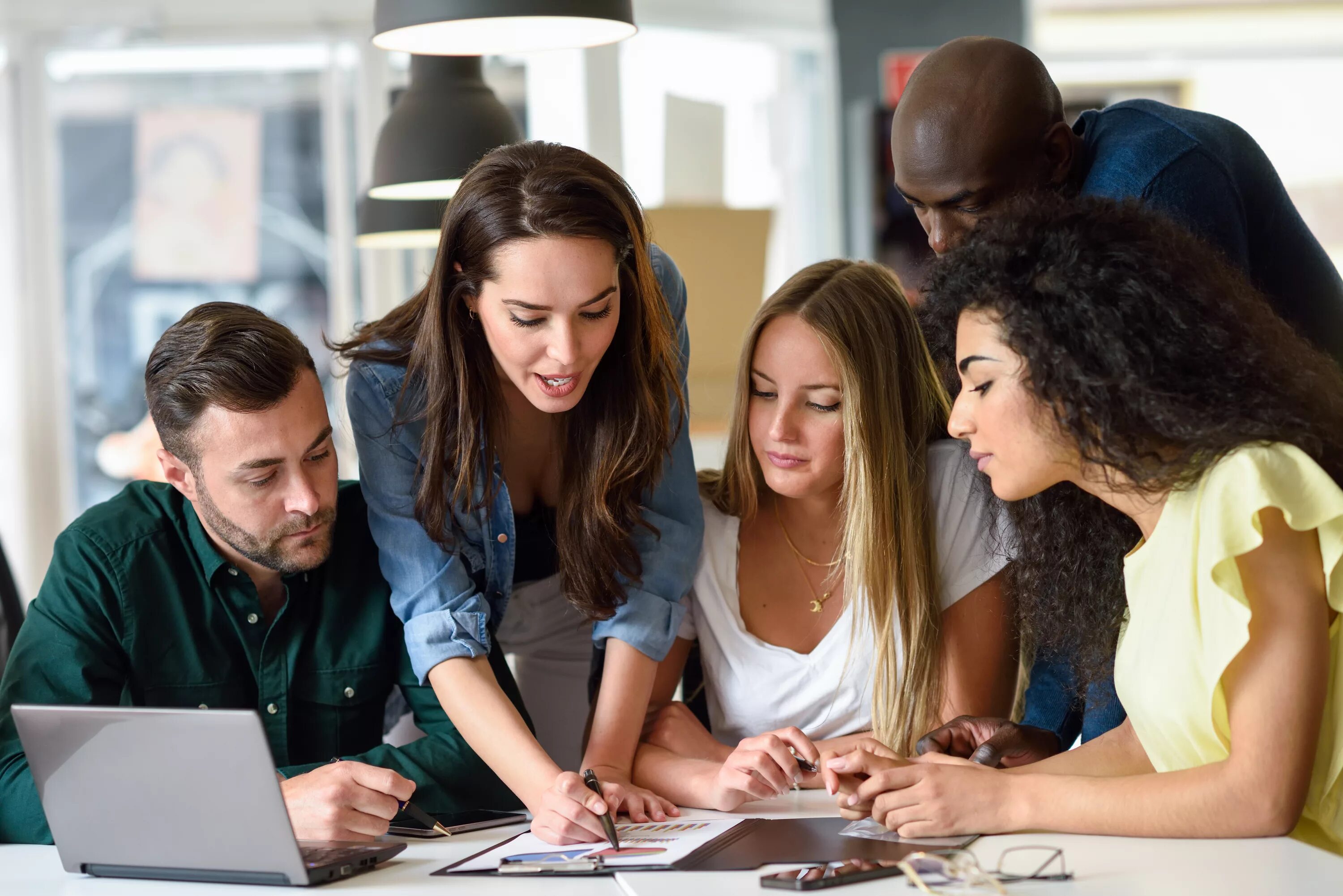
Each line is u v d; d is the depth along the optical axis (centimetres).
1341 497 125
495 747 155
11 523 511
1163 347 129
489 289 153
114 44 498
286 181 512
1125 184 177
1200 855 122
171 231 513
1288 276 194
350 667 176
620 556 172
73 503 516
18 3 490
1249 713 125
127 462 521
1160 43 557
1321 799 135
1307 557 127
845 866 121
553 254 148
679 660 187
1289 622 125
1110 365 129
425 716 175
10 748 156
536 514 196
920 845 130
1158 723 137
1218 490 127
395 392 169
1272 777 125
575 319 152
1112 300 130
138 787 126
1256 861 120
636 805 151
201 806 125
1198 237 159
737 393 185
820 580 188
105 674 166
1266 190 188
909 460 182
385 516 169
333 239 512
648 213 403
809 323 175
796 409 177
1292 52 557
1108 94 559
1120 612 157
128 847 130
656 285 166
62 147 507
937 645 180
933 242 189
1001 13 532
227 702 173
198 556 172
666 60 500
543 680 231
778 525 189
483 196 152
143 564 170
